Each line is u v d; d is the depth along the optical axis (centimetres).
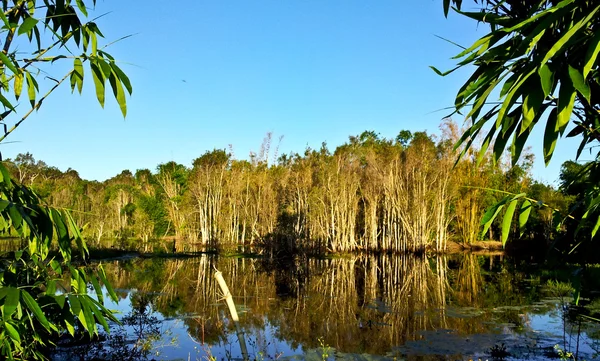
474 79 186
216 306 1243
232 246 3534
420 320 1103
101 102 214
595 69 167
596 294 1247
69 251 211
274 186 3891
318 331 998
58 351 712
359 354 833
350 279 1856
